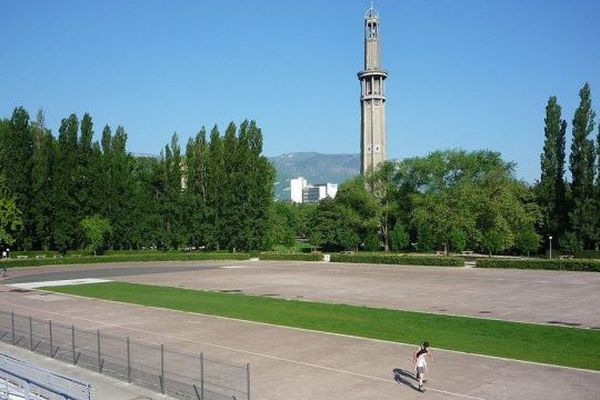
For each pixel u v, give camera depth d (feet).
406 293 173.68
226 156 365.20
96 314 140.97
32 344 103.96
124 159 369.71
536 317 127.54
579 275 215.31
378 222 380.17
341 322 124.98
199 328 120.88
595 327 115.14
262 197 363.97
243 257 338.95
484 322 122.11
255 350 99.71
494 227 287.89
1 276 244.22
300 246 537.24
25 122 335.47
